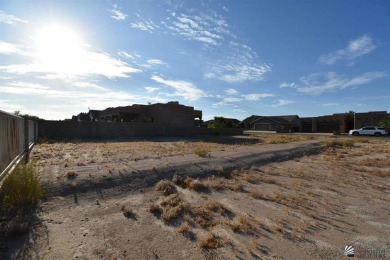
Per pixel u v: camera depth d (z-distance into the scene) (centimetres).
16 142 955
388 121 4638
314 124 6156
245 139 3369
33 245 476
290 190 942
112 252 469
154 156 1421
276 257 473
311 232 584
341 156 1870
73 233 532
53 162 1160
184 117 4581
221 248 500
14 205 636
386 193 939
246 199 819
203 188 914
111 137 3091
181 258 461
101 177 895
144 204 729
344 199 849
